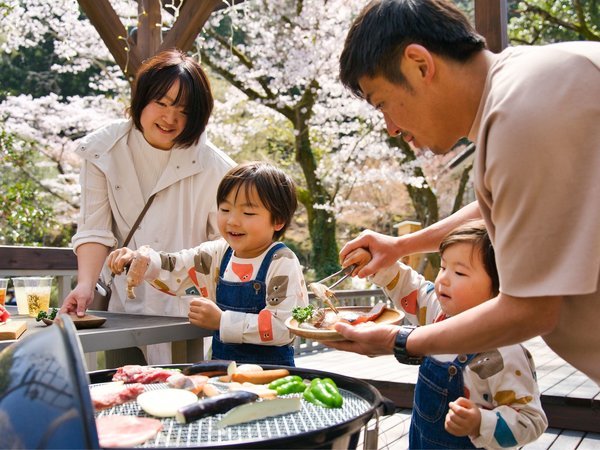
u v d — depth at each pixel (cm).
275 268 199
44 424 84
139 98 221
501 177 105
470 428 142
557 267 102
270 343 188
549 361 389
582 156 101
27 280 227
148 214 235
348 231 1446
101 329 176
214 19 1034
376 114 1023
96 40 969
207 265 212
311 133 1206
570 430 283
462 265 162
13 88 1279
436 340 117
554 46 111
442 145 129
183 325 193
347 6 948
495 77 113
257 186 197
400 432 282
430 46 118
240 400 116
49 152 1122
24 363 96
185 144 229
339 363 427
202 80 222
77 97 1085
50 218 1048
